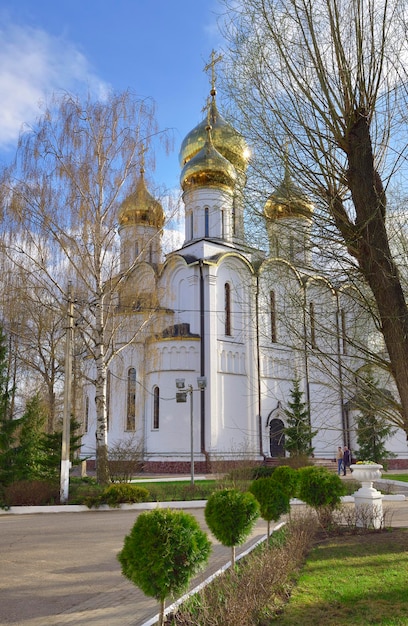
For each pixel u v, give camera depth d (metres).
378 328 8.32
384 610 6.79
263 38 8.66
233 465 26.44
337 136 8.06
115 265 20.44
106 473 19.77
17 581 8.84
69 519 15.80
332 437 37.31
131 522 15.14
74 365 30.42
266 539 11.23
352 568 8.84
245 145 9.16
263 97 8.58
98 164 20.06
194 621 6.01
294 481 12.93
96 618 6.98
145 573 5.38
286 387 35.75
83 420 36.19
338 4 8.06
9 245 19.28
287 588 7.63
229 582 6.87
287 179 8.47
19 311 20.91
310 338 9.27
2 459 18.89
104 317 21.38
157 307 22.75
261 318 12.95
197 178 36.31
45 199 19.30
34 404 21.78
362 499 13.09
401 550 10.20
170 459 31.03
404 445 38.88
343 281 8.64
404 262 9.92
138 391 33.22
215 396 32.09
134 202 20.80
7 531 13.68
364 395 8.84
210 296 33.19
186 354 32.44
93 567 9.80
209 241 34.69
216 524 7.96
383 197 7.98
